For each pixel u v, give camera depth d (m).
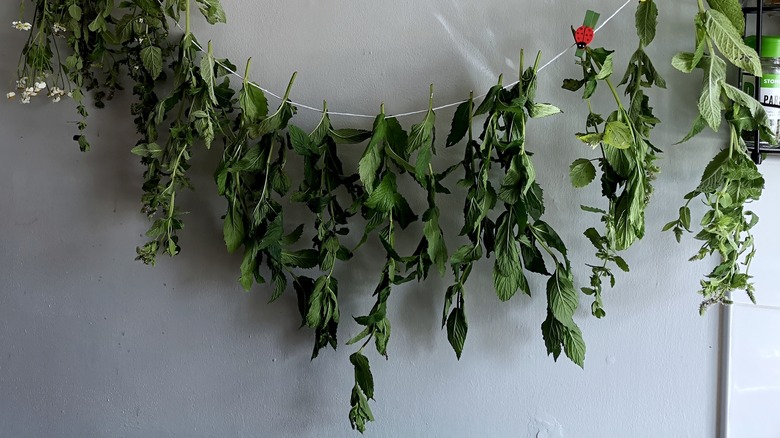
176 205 1.34
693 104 1.09
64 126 1.39
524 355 1.20
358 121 1.24
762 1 1.00
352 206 1.12
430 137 1.10
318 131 1.15
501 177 1.16
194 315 1.36
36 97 1.39
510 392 1.21
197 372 1.37
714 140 1.08
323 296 1.16
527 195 1.05
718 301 1.02
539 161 1.17
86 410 1.43
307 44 1.25
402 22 1.21
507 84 1.17
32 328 1.45
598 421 1.17
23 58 1.39
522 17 1.15
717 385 1.11
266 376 1.33
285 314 1.31
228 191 1.17
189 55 1.17
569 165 1.15
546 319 1.10
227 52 1.29
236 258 1.33
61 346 1.44
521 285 1.09
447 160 1.20
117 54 1.34
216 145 1.31
